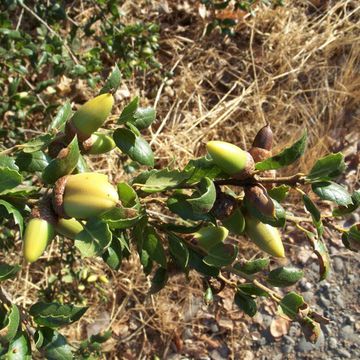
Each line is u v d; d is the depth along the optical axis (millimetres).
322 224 220
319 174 193
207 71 592
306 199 200
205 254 231
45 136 216
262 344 513
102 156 517
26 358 203
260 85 590
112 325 497
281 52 598
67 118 229
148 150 231
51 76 499
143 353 499
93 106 206
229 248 224
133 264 504
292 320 219
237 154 191
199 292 516
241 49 605
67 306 209
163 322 504
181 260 229
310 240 219
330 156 190
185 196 214
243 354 509
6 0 410
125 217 191
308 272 535
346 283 535
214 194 190
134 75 559
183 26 599
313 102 588
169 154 542
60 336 213
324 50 605
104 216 191
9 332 191
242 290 237
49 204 189
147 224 231
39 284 479
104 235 182
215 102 590
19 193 203
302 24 615
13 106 435
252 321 517
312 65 600
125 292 505
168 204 214
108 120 225
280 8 609
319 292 530
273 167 194
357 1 628
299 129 569
